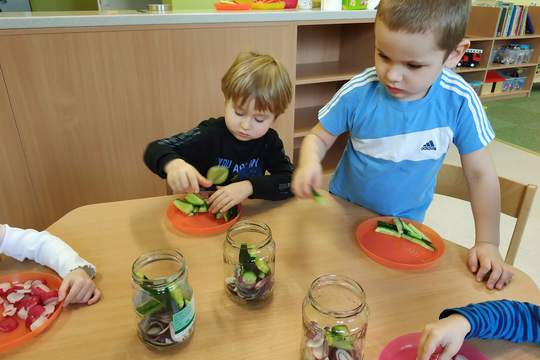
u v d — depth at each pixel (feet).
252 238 2.40
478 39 13.58
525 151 10.32
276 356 1.90
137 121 6.04
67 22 5.15
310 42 8.14
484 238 2.91
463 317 1.92
